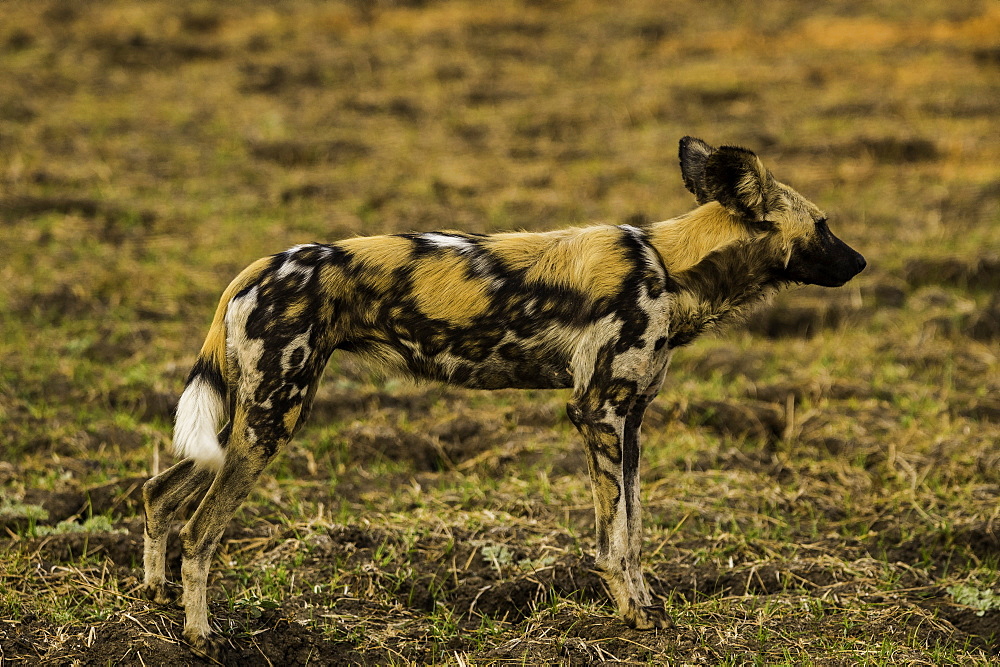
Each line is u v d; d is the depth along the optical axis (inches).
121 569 457.4
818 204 1003.3
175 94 1279.5
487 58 1430.9
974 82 1305.4
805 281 438.6
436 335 415.8
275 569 462.0
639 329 409.4
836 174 1077.8
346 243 420.5
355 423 630.5
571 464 583.5
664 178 1064.2
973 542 507.5
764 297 443.8
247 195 1008.2
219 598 443.8
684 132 1185.4
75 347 705.0
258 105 1258.0
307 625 429.1
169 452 583.5
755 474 575.2
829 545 508.7
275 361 397.7
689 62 1408.7
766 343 780.0
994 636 440.5
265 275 408.2
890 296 843.4
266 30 1512.1
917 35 1482.5
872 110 1227.2
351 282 410.6
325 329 406.6
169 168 1063.6
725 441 625.0
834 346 763.4
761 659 410.0
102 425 610.2
